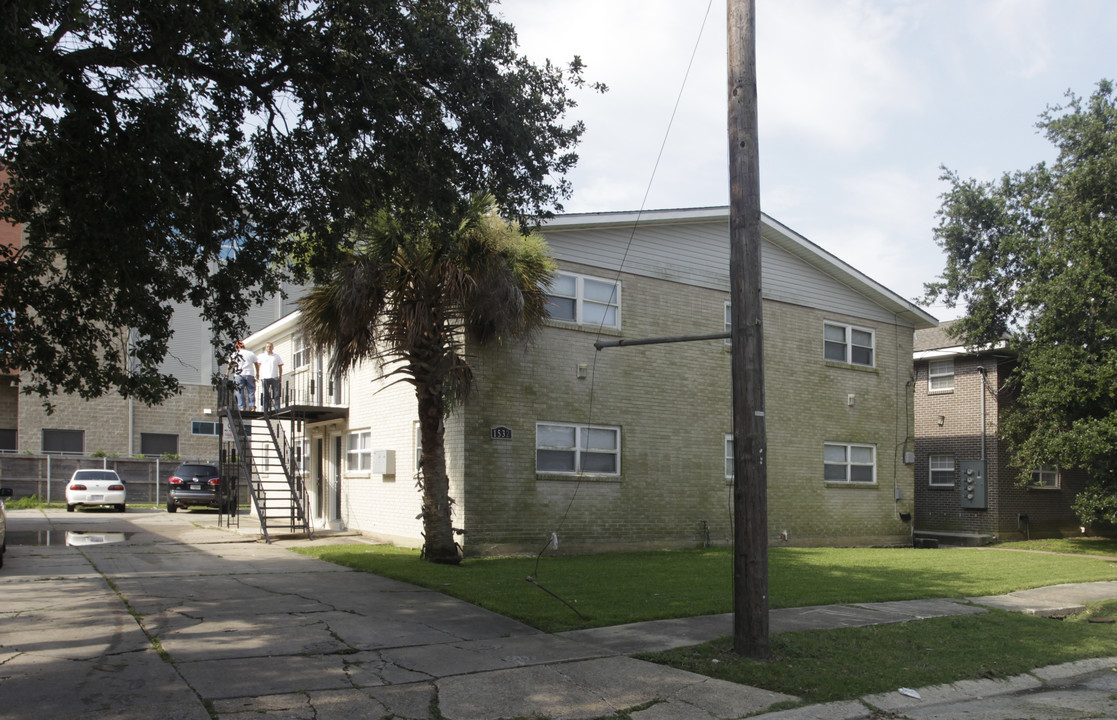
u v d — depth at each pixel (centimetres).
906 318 2441
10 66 673
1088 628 1056
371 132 992
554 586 1195
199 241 994
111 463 3312
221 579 1183
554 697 680
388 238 1307
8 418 3544
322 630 871
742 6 868
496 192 1060
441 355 1430
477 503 1570
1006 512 2581
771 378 2098
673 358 1895
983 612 1116
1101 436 2012
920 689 742
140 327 1077
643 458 1814
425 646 825
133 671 691
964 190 2514
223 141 959
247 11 877
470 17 1034
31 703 601
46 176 898
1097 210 2262
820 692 714
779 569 1512
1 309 1021
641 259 1870
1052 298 2158
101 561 1343
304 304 1439
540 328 1574
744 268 847
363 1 909
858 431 2266
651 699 686
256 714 601
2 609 934
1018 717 681
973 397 2658
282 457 1969
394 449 1791
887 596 1206
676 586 1220
